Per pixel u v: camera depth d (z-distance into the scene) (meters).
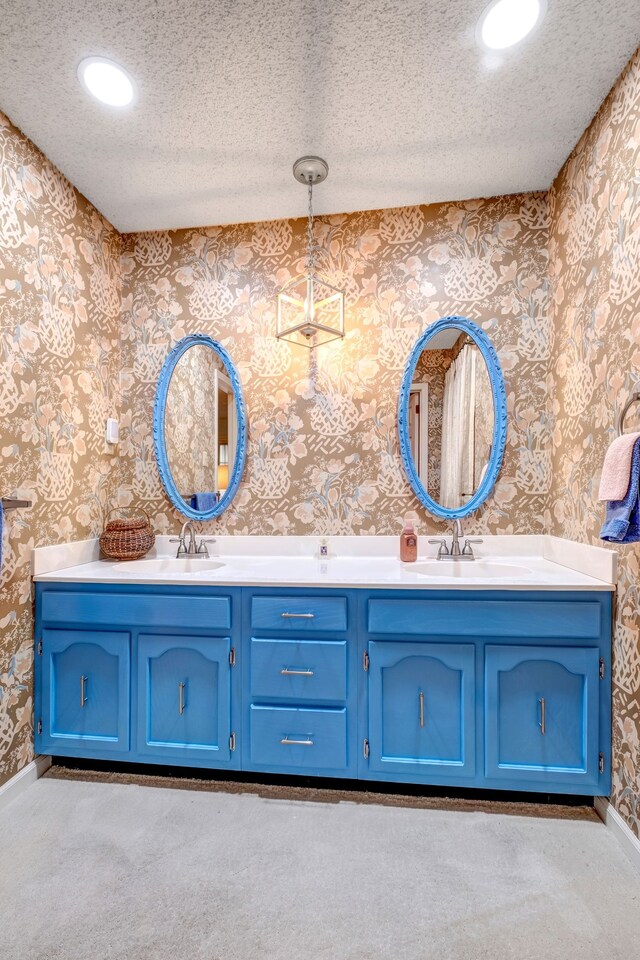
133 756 1.63
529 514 1.97
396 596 1.52
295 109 1.52
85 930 1.06
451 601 1.50
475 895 1.16
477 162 1.78
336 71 1.38
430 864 1.26
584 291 1.63
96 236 2.04
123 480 2.20
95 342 2.03
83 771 1.70
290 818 1.44
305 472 2.08
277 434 2.10
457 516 1.98
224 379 2.13
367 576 1.62
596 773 1.43
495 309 1.99
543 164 1.80
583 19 1.24
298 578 1.58
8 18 1.23
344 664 1.54
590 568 1.55
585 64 1.37
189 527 2.09
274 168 1.80
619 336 1.41
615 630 1.42
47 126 1.59
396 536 2.01
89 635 1.65
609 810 1.41
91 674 1.66
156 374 2.20
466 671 1.49
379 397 2.05
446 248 2.02
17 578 1.60
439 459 1.99
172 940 1.04
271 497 2.10
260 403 2.12
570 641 1.46
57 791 1.59
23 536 1.62
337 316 2.08
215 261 2.16
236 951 1.01
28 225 1.63
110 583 1.64
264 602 1.57
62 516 1.82
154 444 2.17
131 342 2.21
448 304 2.02
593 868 1.25
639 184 1.32
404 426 2.00
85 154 1.72
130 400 2.21
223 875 1.22
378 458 2.04
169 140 1.65
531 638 1.47
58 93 1.46
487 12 1.22
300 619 1.55
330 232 2.09
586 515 1.62
